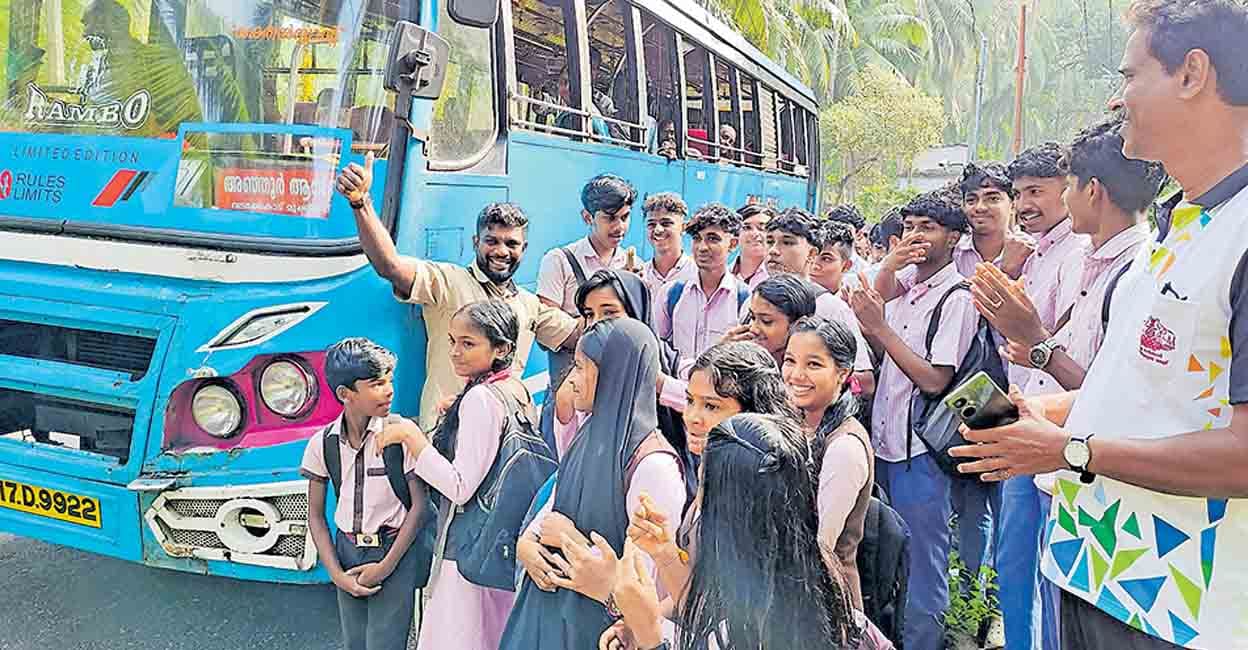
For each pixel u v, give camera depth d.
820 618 1.91
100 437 3.69
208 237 3.65
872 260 7.30
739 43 9.02
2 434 3.90
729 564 1.88
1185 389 1.96
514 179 4.79
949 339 3.58
